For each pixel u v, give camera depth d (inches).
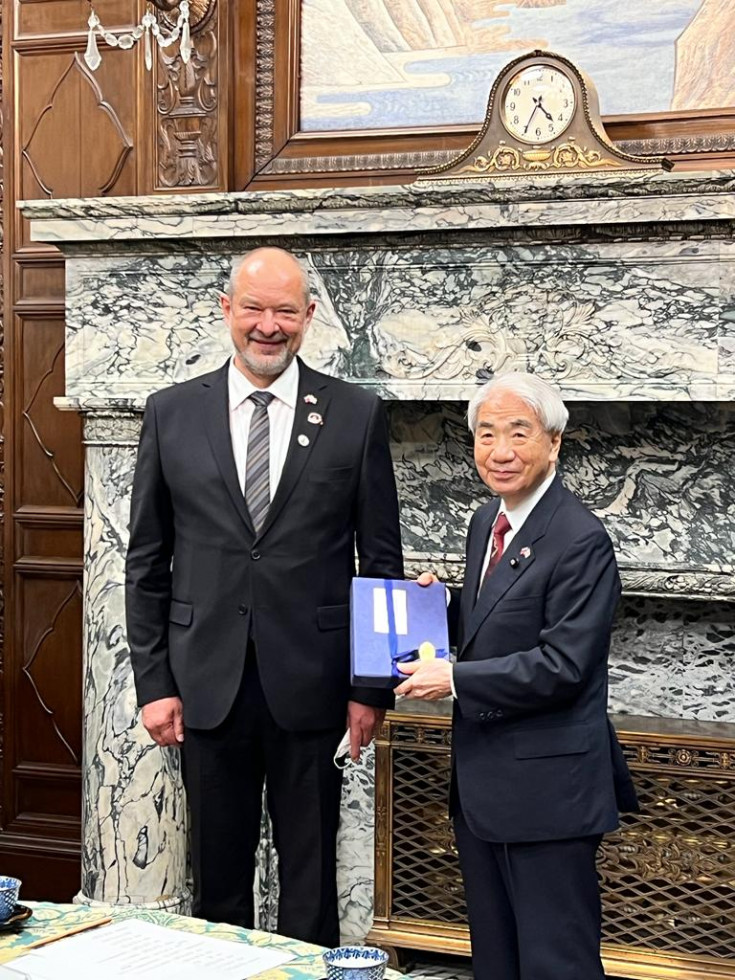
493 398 112.3
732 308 141.2
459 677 108.9
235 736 124.0
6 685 192.5
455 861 158.4
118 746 162.6
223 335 157.2
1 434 191.3
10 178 187.8
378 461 126.0
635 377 144.6
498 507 121.0
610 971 150.2
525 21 165.3
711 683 159.6
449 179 148.6
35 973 82.9
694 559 153.1
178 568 125.5
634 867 151.9
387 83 170.7
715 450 153.2
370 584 117.9
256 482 123.6
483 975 116.5
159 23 177.9
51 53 184.7
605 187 140.0
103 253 159.6
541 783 109.6
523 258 147.3
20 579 191.5
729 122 158.1
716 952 148.6
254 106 175.3
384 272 151.6
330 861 126.4
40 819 191.8
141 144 180.1
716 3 158.6
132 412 161.6
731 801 147.9
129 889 162.4
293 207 149.9
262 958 87.1
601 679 113.0
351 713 124.7
